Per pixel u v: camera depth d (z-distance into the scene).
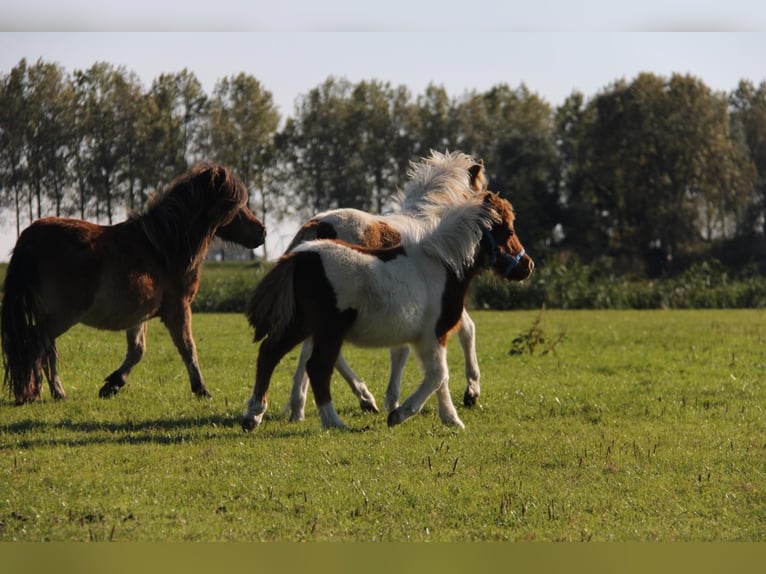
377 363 19.92
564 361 21.00
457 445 12.00
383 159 84.50
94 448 11.58
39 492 9.80
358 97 84.50
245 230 16.42
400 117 85.31
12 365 13.59
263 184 81.19
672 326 31.09
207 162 16.00
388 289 12.08
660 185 77.56
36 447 11.59
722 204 79.19
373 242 13.45
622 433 12.99
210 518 9.16
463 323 14.89
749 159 80.94
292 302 11.92
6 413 13.77
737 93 89.00
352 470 10.75
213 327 28.25
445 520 9.24
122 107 64.25
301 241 13.40
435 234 12.71
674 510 9.66
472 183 15.02
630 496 10.05
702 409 14.98
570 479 10.62
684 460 11.43
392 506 9.56
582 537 8.81
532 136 84.44
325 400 12.35
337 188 83.38
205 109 73.75
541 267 47.97
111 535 8.59
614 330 29.12
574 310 43.78
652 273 77.31
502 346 24.19
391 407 14.30
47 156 59.91
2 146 57.78
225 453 11.38
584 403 15.36
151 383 16.89
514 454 11.59
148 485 10.10
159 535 8.66
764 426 13.73
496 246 13.38
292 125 83.19
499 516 9.35
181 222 15.12
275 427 12.96
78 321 14.27
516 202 77.19
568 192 83.81
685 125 77.62
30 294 13.66
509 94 90.81
